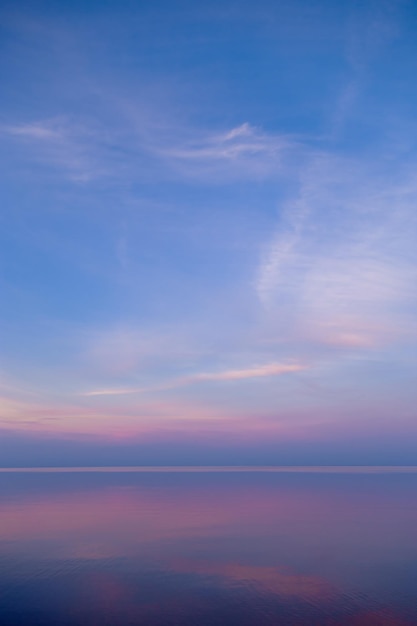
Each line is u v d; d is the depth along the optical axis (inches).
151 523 767.7
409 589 478.0
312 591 472.4
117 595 466.9
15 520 793.6
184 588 478.6
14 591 472.7
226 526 745.6
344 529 719.7
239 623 409.7
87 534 690.2
